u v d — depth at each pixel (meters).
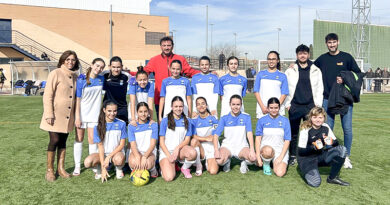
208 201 2.88
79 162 3.74
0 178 3.56
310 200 2.91
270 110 3.85
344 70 4.16
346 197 2.99
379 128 6.86
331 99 4.04
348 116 4.07
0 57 23.72
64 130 3.53
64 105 3.53
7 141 5.55
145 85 4.03
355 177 3.59
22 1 27.64
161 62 4.52
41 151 4.84
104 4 30.23
